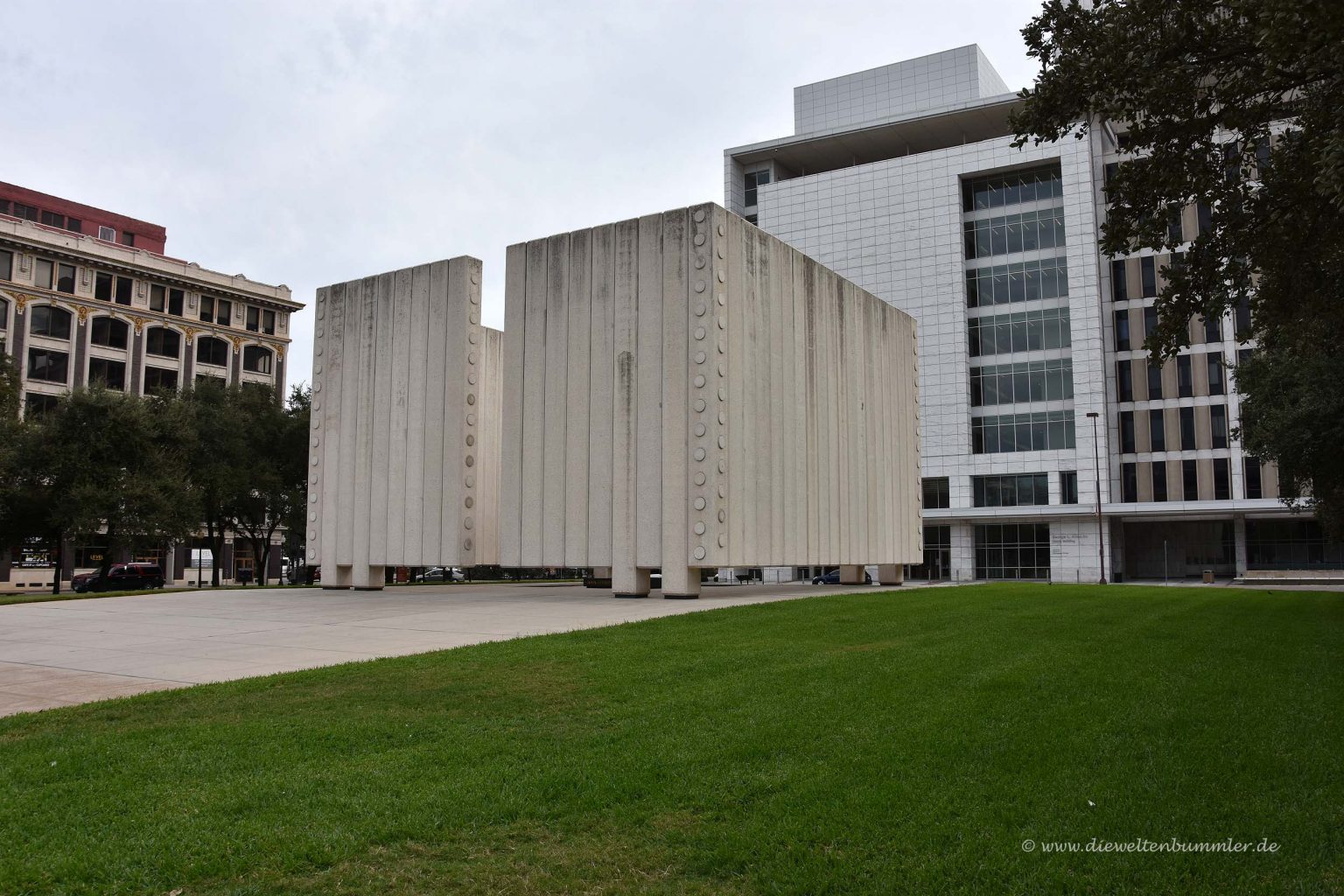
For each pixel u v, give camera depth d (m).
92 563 72.19
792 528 30.69
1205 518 70.75
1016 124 14.52
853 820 6.73
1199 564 74.31
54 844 6.46
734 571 78.62
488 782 7.77
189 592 32.78
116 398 47.88
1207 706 10.41
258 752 8.77
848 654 14.28
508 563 29.73
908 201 77.50
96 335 75.81
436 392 31.98
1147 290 73.12
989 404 74.44
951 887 5.62
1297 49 11.02
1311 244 13.69
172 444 50.03
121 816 7.05
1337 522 31.22
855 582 40.12
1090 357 71.06
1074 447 71.00
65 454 45.72
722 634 16.72
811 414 32.47
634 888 5.79
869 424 36.97
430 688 11.77
